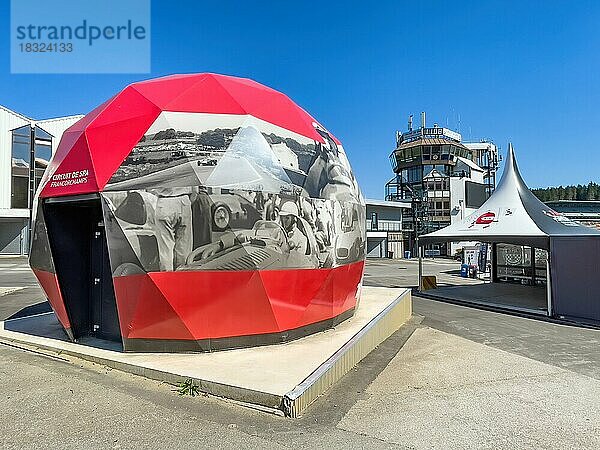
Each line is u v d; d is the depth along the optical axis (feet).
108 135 23.85
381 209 171.01
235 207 22.49
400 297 39.19
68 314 25.82
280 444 14.01
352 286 30.40
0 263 100.68
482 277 84.84
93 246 26.68
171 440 14.10
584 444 14.70
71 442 13.89
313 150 27.30
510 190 55.11
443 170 195.62
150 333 22.67
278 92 30.50
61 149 26.55
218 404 17.07
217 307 22.52
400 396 19.17
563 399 19.30
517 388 20.79
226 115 24.63
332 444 14.16
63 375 20.45
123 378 19.98
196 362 20.83
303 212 24.90
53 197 24.52
